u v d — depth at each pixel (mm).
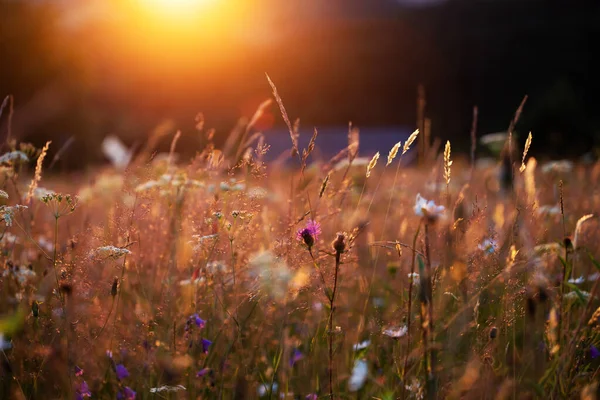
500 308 1809
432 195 2180
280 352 1774
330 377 1759
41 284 1922
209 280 1864
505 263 1786
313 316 1903
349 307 1974
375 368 1885
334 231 1920
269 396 1765
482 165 3412
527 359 1829
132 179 1981
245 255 1886
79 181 2580
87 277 1826
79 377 1796
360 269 2035
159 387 1770
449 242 1812
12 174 2002
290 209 1948
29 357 1807
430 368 1698
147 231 1964
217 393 1784
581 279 1859
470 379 1696
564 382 1745
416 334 1810
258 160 1915
